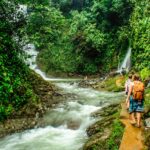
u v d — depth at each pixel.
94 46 29.38
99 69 29.55
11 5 15.59
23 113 13.13
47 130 12.33
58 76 29.20
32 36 16.34
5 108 12.70
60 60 30.20
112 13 30.03
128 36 26.52
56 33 18.72
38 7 16.91
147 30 21.52
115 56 28.42
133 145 8.76
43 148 10.76
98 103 15.59
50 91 16.77
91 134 11.33
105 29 30.66
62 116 13.32
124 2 28.64
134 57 22.61
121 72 24.14
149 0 23.73
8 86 13.20
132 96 10.30
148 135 9.09
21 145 11.04
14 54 14.98
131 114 10.39
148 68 19.34
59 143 11.09
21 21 16.00
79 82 24.64
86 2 35.56
